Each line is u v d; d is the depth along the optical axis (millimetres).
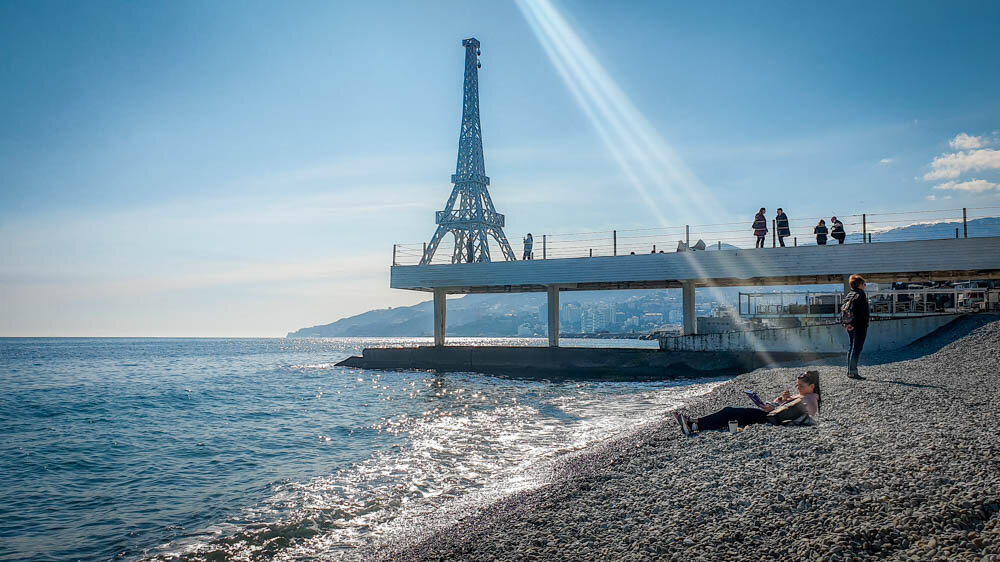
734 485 8023
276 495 12594
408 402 28938
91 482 14664
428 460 15047
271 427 22844
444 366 47344
